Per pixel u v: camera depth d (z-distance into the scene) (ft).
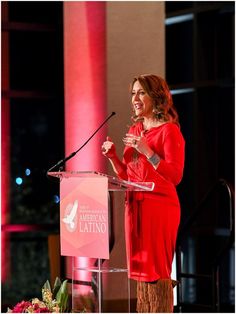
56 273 42.34
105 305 38.73
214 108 47.21
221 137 47.06
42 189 47.60
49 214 47.47
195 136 47.06
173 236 25.66
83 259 39.88
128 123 39.96
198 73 47.14
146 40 40.55
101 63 40.40
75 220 25.64
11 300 46.42
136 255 25.49
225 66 47.06
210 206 46.75
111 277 38.83
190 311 37.93
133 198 25.62
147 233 25.29
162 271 25.38
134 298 39.27
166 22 48.39
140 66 40.37
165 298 25.35
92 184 24.97
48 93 47.80
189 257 46.80
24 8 47.88
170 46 48.26
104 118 40.09
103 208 24.66
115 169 26.73
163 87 25.88
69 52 41.50
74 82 41.19
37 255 46.96
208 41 47.42
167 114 25.81
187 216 47.42
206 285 46.09
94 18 40.68
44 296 25.35
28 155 47.62
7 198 47.09
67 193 25.95
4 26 47.21
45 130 47.93
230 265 45.62
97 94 40.37
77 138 40.83
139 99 25.81
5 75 47.34
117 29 40.29
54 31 48.01
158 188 25.35
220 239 46.47
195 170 47.09
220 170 47.01
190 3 48.19
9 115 47.42
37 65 48.01
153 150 25.39
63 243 26.11
